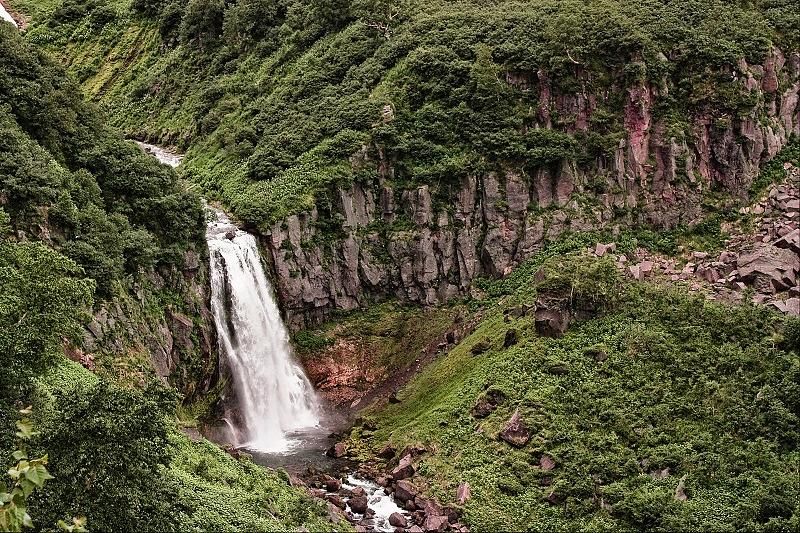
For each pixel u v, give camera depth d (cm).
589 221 6381
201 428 5400
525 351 5275
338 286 6444
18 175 4750
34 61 5716
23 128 5372
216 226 6309
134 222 5475
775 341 4978
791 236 6000
